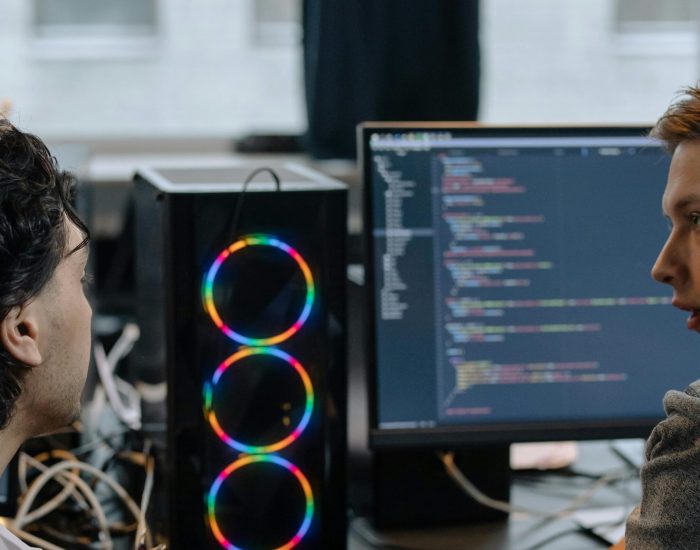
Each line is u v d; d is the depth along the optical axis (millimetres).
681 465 887
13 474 1329
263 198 1222
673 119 902
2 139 879
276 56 3217
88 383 1749
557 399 1383
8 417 877
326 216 1240
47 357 902
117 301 2699
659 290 1396
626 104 3260
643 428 1392
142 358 1522
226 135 3242
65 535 1364
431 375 1361
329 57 2834
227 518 1259
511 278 1373
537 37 3213
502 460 1430
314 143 2896
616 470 1584
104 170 3006
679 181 897
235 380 1241
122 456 1554
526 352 1376
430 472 1413
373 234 1349
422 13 2785
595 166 1384
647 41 3230
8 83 3139
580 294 1385
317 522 1280
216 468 1249
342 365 1269
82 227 952
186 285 1220
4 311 851
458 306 1366
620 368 1393
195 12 3162
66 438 1590
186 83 3201
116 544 1348
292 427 1261
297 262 1237
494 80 3227
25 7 3107
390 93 2818
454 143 1359
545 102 3248
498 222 1369
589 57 3230
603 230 1388
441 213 1359
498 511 1428
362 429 1461
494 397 1373
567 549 1338
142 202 1447
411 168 1352
